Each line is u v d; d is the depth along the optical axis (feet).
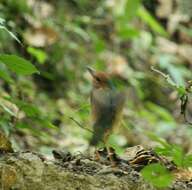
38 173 17.58
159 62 46.60
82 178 17.87
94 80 23.88
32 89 38.65
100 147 21.47
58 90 45.55
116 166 19.45
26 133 33.76
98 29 51.03
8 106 26.32
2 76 20.58
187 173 19.61
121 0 47.85
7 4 41.09
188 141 41.52
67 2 50.06
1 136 18.24
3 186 17.15
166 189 18.47
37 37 40.91
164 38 53.78
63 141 35.88
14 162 17.48
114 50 50.11
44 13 45.11
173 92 50.14
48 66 45.68
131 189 18.16
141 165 19.83
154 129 42.60
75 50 47.24
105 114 22.86
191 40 56.49
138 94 43.86
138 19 52.39
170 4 55.83
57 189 17.62
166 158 20.34
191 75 48.78
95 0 52.03
